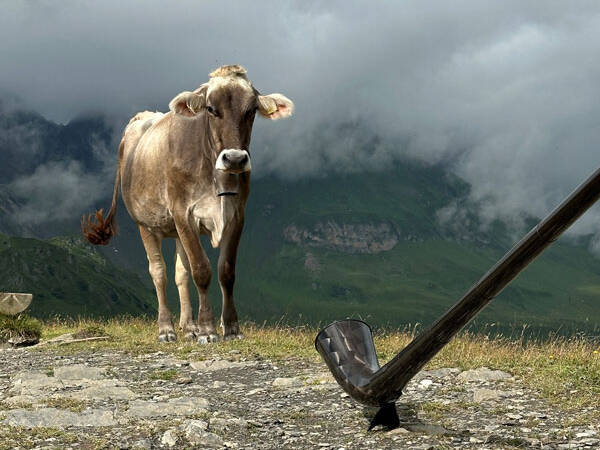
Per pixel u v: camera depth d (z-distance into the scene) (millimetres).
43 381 4230
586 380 3938
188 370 4543
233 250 5469
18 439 3232
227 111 5145
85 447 3123
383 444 3168
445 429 3361
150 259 5914
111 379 4316
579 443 3094
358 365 3109
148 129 5957
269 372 4418
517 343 4684
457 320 2559
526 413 3525
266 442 3281
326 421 3502
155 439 3279
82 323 6844
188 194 5410
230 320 5512
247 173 5383
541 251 2289
